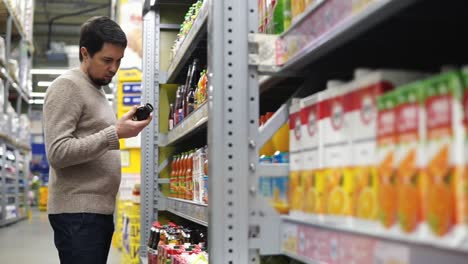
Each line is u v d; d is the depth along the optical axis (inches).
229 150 56.4
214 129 56.5
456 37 46.8
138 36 245.6
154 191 149.4
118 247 261.4
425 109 29.6
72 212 88.7
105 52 90.5
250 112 57.8
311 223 44.6
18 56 398.6
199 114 92.0
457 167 27.0
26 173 440.8
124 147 245.9
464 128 27.0
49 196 91.6
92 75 93.4
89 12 676.7
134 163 249.1
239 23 58.1
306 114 47.5
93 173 90.8
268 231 54.7
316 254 43.3
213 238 55.1
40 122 952.3
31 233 310.0
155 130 150.1
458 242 26.7
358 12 37.7
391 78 35.3
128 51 244.8
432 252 28.6
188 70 130.5
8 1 323.9
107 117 93.8
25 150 434.6
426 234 29.2
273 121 58.5
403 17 42.8
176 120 132.1
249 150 57.2
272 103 89.4
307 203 46.6
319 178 43.9
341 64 56.1
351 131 38.7
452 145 27.4
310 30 46.6
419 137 30.1
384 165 33.5
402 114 31.8
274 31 61.3
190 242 114.4
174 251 101.0
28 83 439.5
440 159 28.2
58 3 639.1
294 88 75.9
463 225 26.5
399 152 32.0
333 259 40.1
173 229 124.6
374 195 34.9
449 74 27.8
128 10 246.2
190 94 116.7
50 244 255.3
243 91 57.6
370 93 36.2
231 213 55.5
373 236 34.4
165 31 153.3
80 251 87.8
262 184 55.8
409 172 30.9
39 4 640.4
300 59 50.1
